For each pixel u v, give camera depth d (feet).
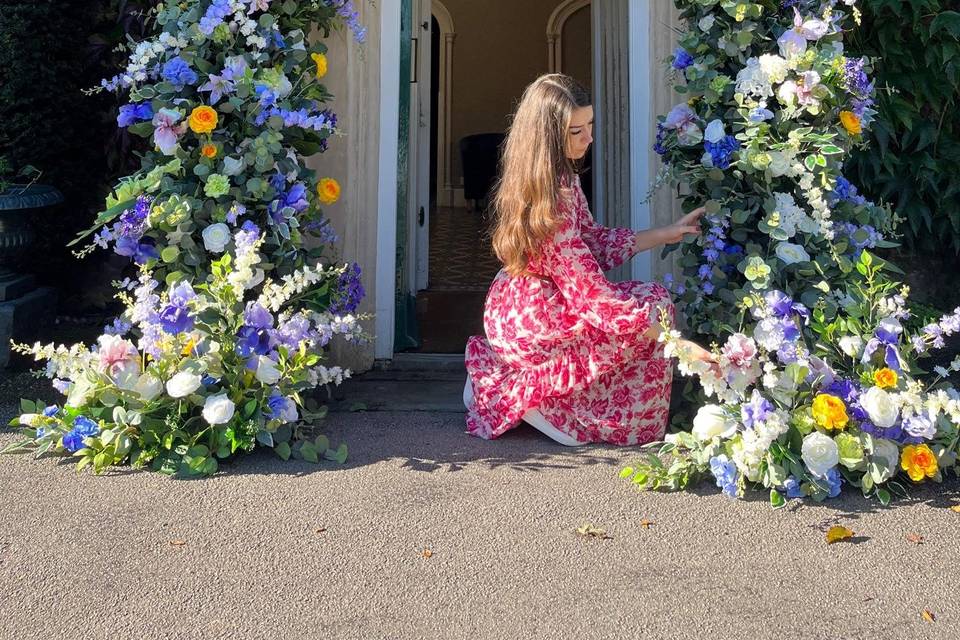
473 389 11.27
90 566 7.73
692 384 11.80
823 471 8.92
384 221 14.03
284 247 11.43
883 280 10.96
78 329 15.90
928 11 14.64
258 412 10.12
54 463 10.11
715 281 10.91
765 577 7.59
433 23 41.47
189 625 6.86
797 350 9.37
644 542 8.22
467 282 21.67
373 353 14.20
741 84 10.82
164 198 11.12
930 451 9.20
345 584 7.46
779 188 11.07
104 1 16.43
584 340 10.34
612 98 14.94
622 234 10.94
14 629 6.79
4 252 14.44
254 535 8.32
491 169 38.81
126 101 16.38
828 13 10.77
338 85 13.41
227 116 11.53
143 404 9.97
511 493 9.29
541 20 41.29
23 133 15.89
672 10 13.47
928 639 6.67
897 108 14.75
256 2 11.28
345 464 10.14
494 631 6.80
